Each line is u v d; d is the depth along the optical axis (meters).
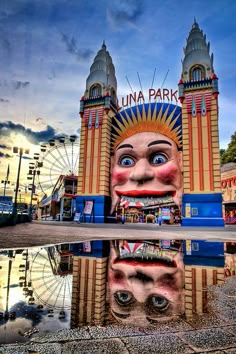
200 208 29.16
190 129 31.28
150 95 36.81
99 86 38.25
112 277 5.22
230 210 44.72
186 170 30.53
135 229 24.08
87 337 2.52
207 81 31.56
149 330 2.71
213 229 24.33
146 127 35.88
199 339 2.51
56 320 2.91
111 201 36.47
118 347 2.34
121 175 36.19
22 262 6.53
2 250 8.66
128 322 2.91
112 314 3.15
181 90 32.31
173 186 33.72
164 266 6.46
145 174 34.78
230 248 10.12
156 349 2.31
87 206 35.09
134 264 6.68
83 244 10.91
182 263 6.87
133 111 36.75
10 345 2.30
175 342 2.45
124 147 36.38
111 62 41.69
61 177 52.34
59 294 3.97
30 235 14.48
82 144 37.22
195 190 29.75
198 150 30.50
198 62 32.31
